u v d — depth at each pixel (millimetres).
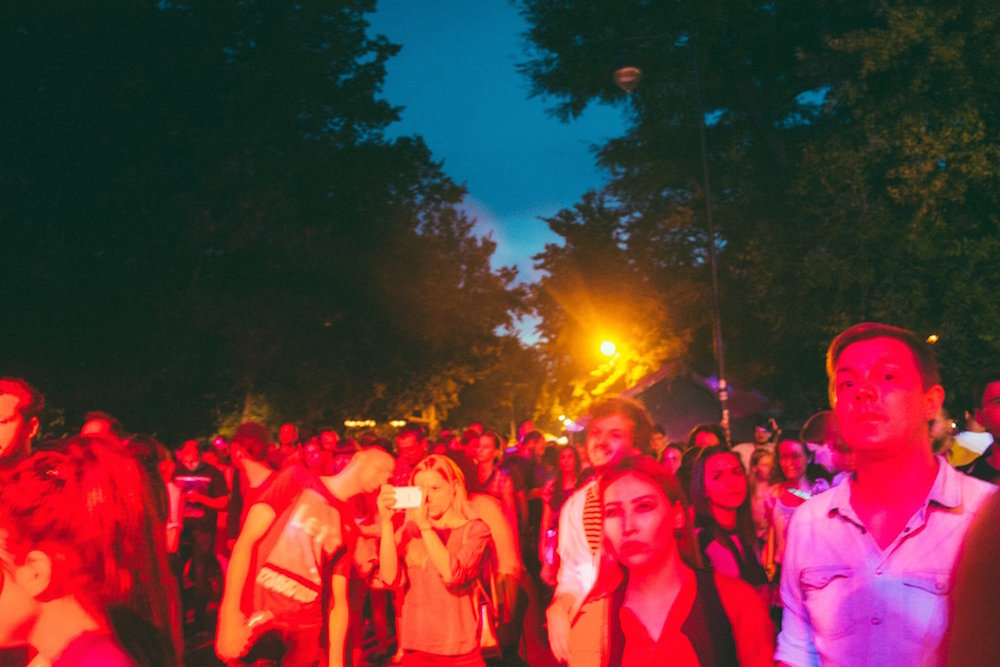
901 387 2998
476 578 6699
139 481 2824
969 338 26172
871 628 2969
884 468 3020
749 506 5906
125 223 27875
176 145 28828
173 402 29797
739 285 31984
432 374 40656
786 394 30766
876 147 26484
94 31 27312
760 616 3229
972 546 1435
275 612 6379
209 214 28625
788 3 31094
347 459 12500
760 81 33656
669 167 33531
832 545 3070
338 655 6531
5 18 25953
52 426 26828
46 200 26859
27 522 2586
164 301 27953
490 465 10898
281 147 33625
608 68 33500
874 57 26031
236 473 10250
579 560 4746
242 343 30188
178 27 29141
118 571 2693
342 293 36531
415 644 6676
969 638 1408
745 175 32438
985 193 26969
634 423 4848
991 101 27219
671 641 3211
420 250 39625
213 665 10312
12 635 2605
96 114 26844
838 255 27109
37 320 26609
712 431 8664
